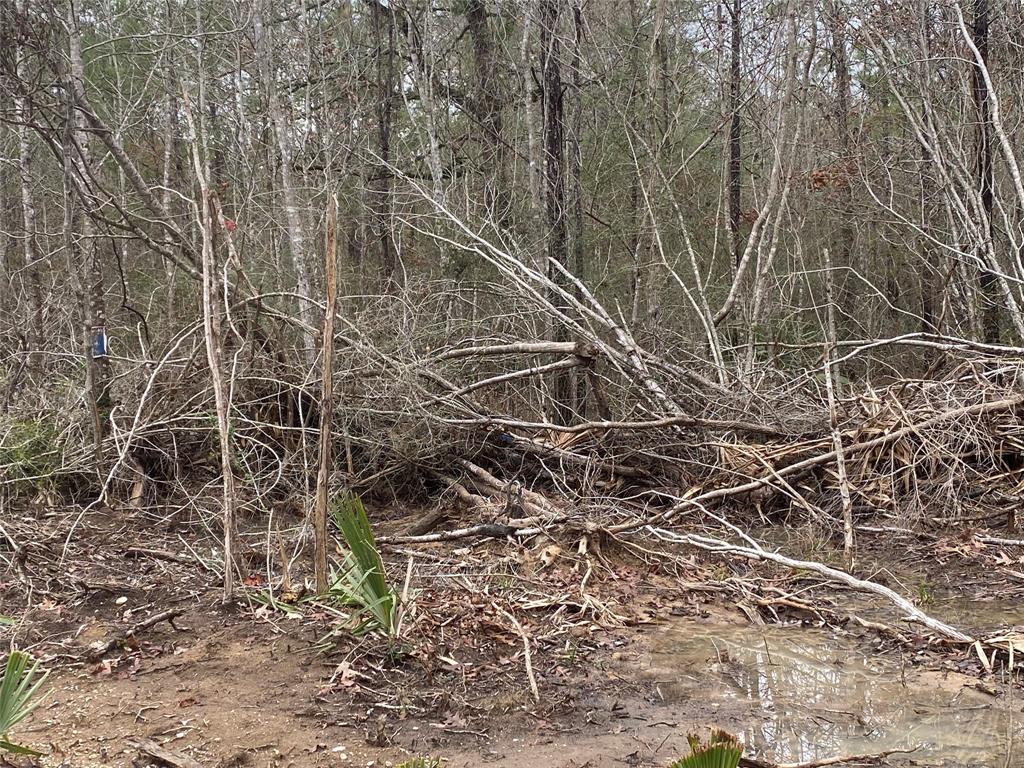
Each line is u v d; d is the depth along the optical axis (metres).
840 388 8.96
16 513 6.80
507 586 5.30
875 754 3.37
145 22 14.02
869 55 13.29
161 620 4.66
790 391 8.48
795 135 11.30
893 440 7.15
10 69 7.48
